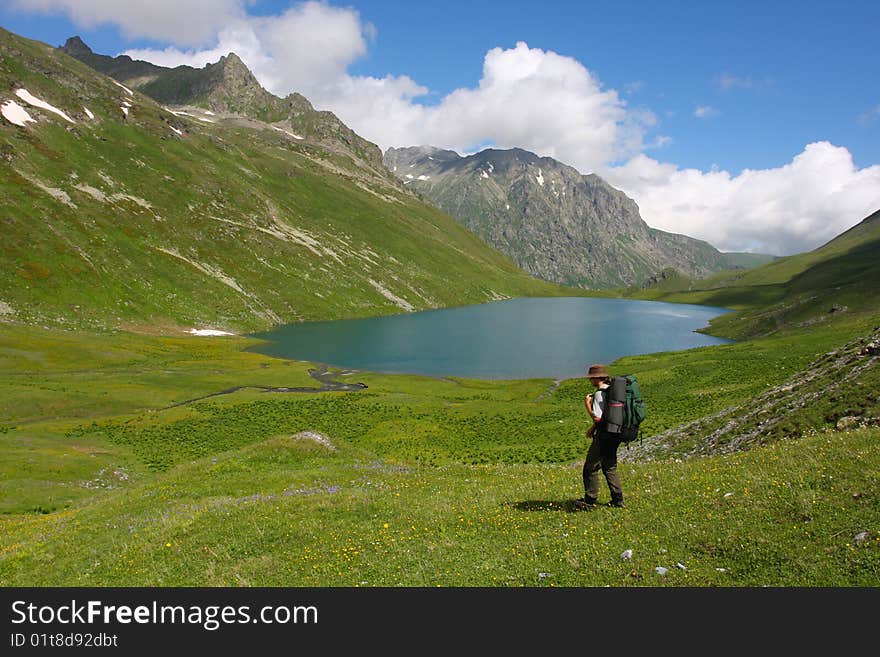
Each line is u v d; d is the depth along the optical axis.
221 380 97.94
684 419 56.06
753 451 18.98
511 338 167.50
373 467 28.25
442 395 91.12
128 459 52.53
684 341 161.25
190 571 13.79
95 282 158.12
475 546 13.02
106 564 15.23
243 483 24.89
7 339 107.06
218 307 181.88
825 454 14.84
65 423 66.19
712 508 12.93
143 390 85.44
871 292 133.12
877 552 9.52
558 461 47.50
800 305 154.00
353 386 99.62
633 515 13.38
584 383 94.56
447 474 24.28
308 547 14.34
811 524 10.91
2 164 176.38
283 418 72.31
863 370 27.67
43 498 37.78
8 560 17.45
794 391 33.31
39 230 161.38
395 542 13.92
